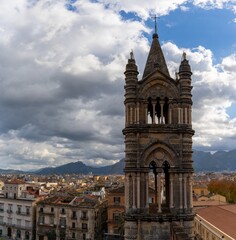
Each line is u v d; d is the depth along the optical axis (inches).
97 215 6063.0
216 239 3243.1
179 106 1721.2
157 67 1745.8
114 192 5836.6
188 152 1699.1
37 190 7150.6
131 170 1676.9
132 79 1731.1
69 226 6053.2
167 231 1642.5
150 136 1697.8
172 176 1686.8
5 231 6786.4
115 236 5600.4
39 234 6309.1
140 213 1654.8
